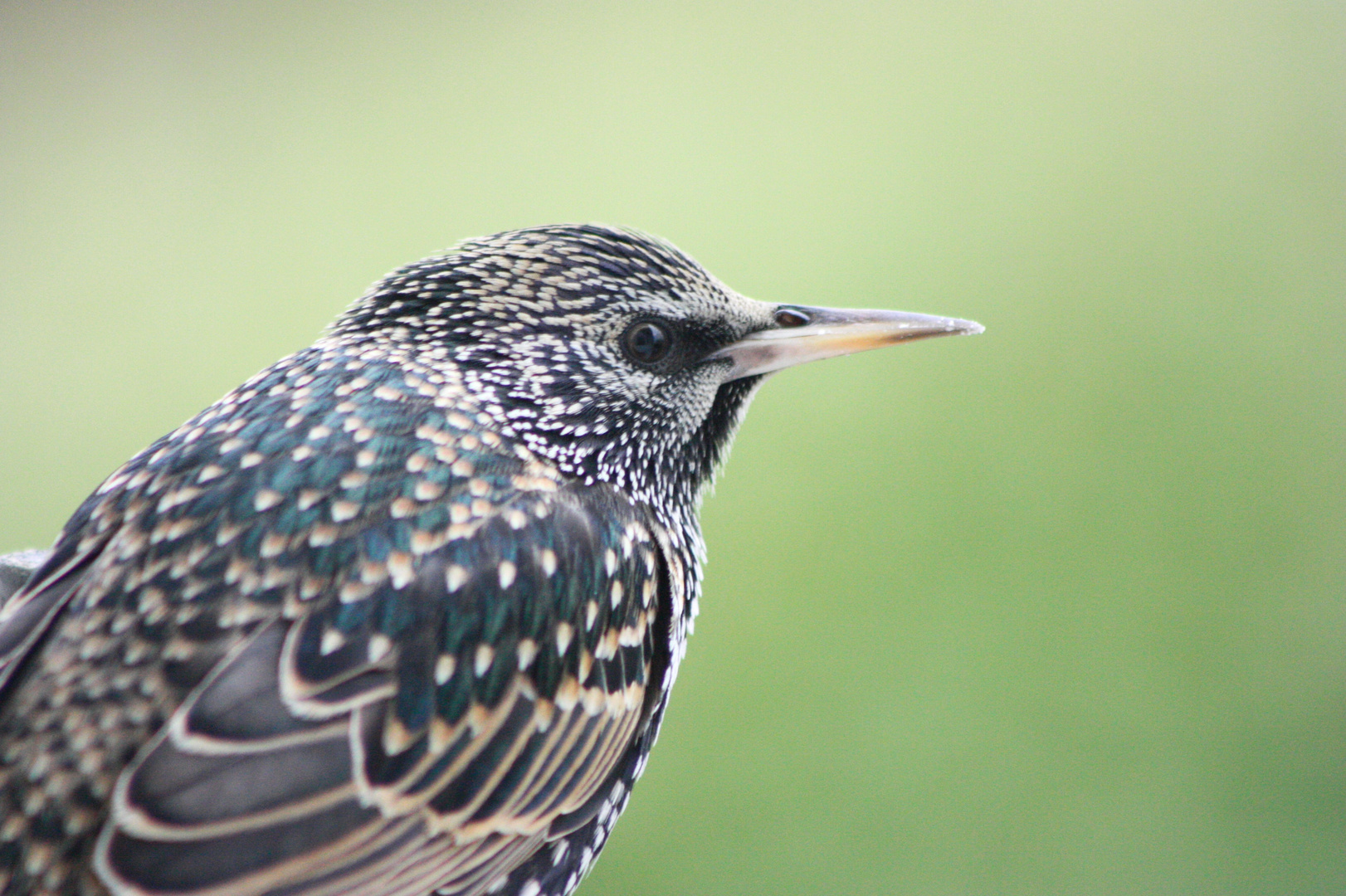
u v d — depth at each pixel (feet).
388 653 4.92
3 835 4.88
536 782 4.96
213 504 4.93
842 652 5.57
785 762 5.53
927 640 5.57
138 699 4.90
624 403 5.02
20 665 4.91
